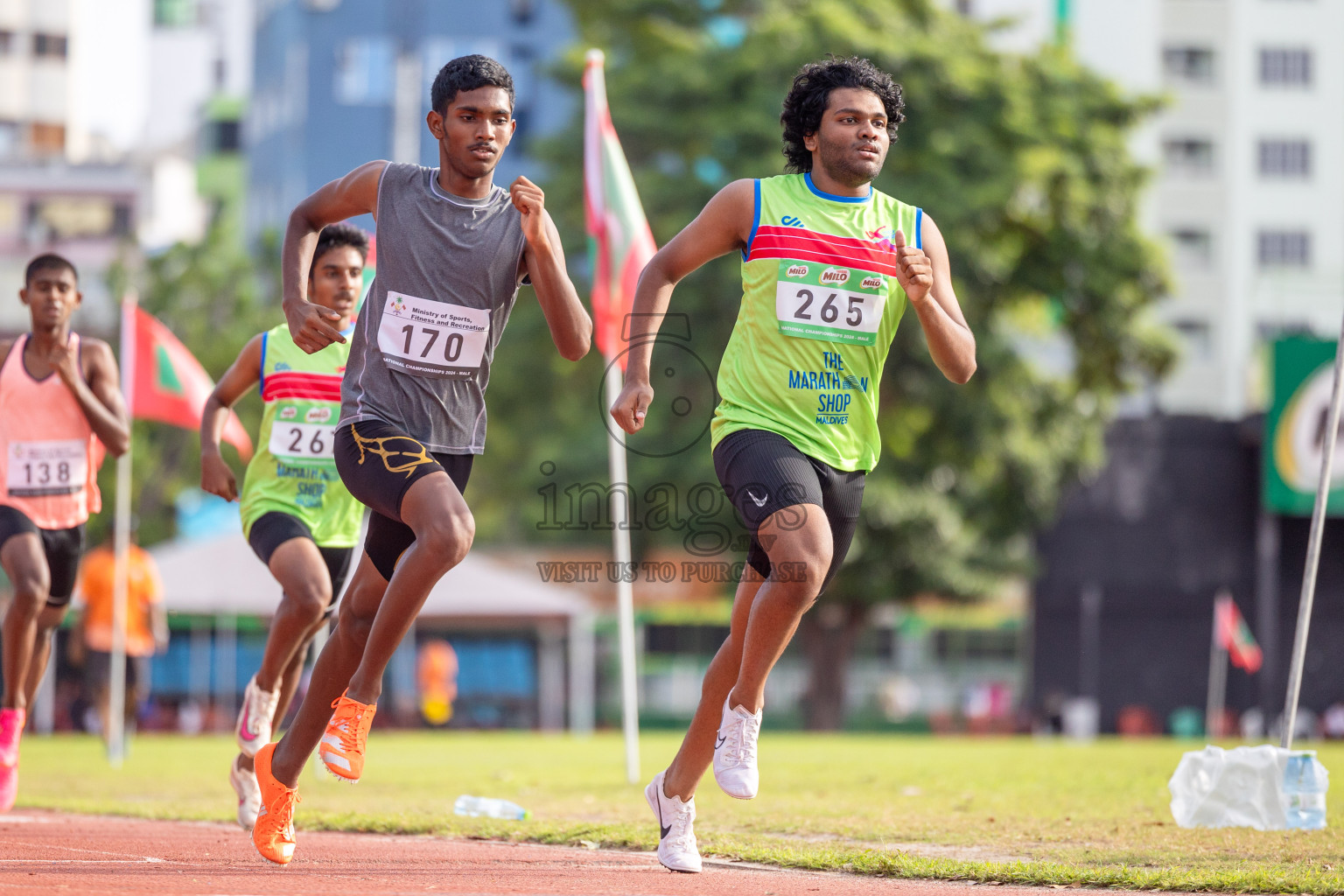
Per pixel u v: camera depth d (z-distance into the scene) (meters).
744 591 15.77
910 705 128.12
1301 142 187.38
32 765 39.69
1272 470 107.94
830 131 15.99
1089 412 99.62
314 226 16.03
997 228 92.69
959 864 16.09
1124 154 97.88
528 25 175.88
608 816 22.75
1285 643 111.62
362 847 18.61
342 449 15.18
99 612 56.09
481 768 37.38
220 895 13.18
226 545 71.50
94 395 23.47
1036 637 114.31
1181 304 185.12
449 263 15.41
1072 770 35.53
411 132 173.75
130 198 175.75
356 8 173.62
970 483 95.00
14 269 164.38
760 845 18.58
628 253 32.12
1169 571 114.06
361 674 14.43
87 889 13.47
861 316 15.90
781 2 95.81
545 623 81.25
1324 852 17.95
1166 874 15.41
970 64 91.50
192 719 85.94
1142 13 182.12
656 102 92.12
